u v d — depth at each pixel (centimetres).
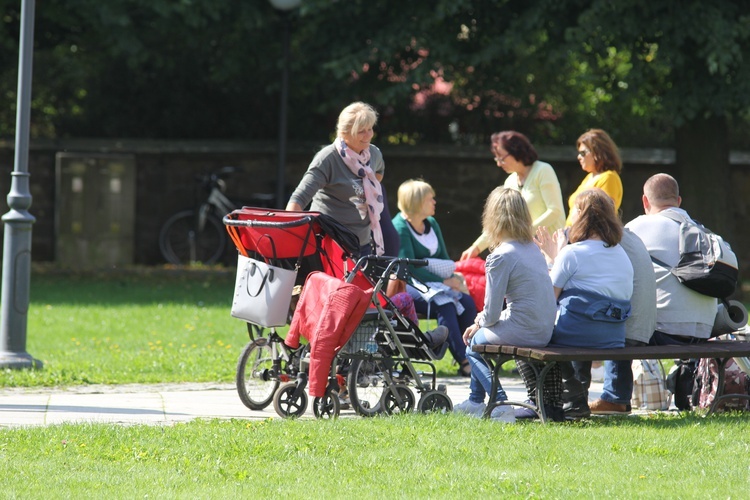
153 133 7612
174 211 7469
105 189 7362
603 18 5356
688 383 2884
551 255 2959
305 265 2675
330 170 2817
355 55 5925
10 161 7294
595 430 2398
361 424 2423
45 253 7400
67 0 6009
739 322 2831
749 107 5550
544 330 2538
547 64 5769
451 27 5972
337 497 1798
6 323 3541
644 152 7306
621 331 2572
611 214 2605
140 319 4981
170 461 2061
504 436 2309
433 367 2714
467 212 7394
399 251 3247
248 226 2567
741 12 5597
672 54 5394
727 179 6166
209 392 3144
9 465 1994
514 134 3344
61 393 3119
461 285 3391
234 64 6812
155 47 7175
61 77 7550
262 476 1953
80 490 1825
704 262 2666
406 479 1934
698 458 2108
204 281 6656
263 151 7375
